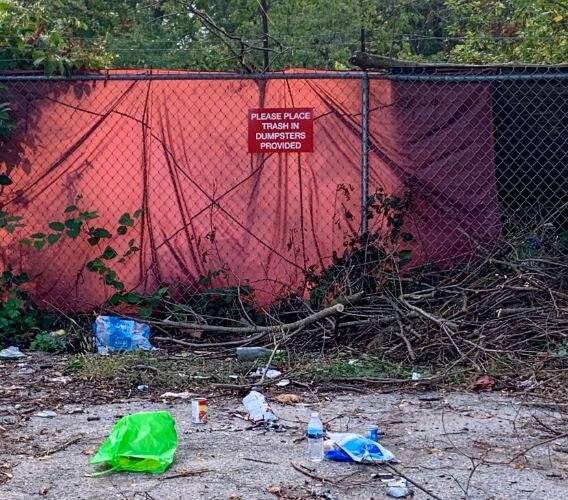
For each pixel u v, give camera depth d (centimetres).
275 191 732
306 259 732
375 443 440
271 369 618
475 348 609
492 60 1153
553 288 664
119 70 721
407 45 1716
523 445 457
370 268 708
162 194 731
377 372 601
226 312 722
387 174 729
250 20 1788
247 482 402
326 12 1770
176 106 728
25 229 729
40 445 458
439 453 445
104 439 468
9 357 660
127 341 685
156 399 553
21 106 724
